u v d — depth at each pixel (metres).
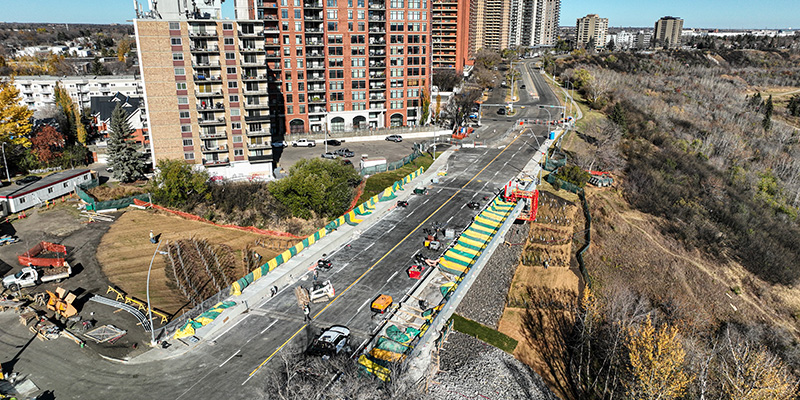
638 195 97.06
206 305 48.59
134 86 171.62
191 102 85.25
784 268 81.81
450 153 111.50
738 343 57.22
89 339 43.91
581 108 164.12
